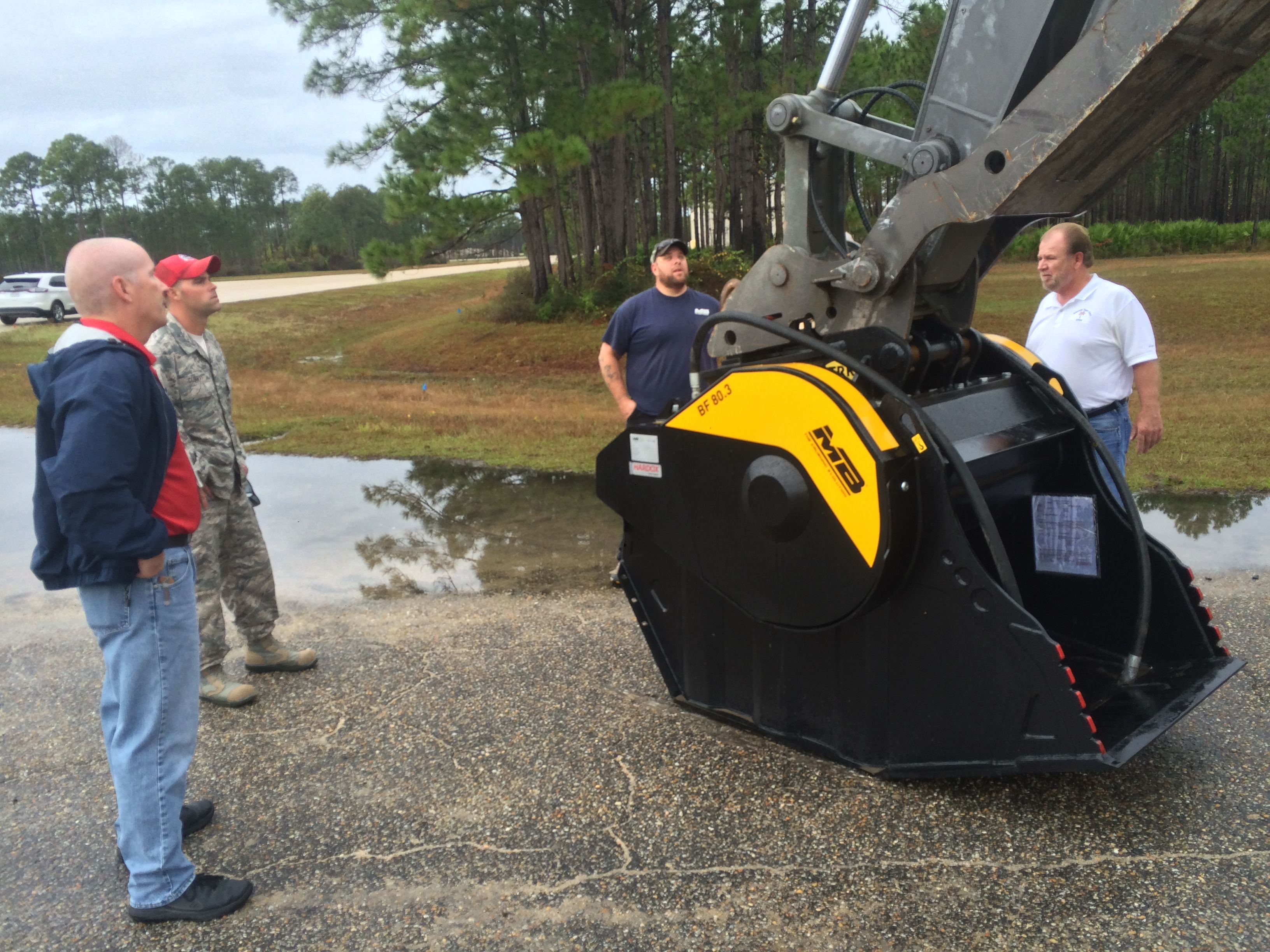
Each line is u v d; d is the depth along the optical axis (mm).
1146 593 3000
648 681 3857
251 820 2990
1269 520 5734
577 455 8594
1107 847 2625
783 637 3156
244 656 4371
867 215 3439
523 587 5160
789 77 19781
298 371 17641
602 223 22156
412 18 18828
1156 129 2609
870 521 2660
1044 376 3391
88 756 3459
